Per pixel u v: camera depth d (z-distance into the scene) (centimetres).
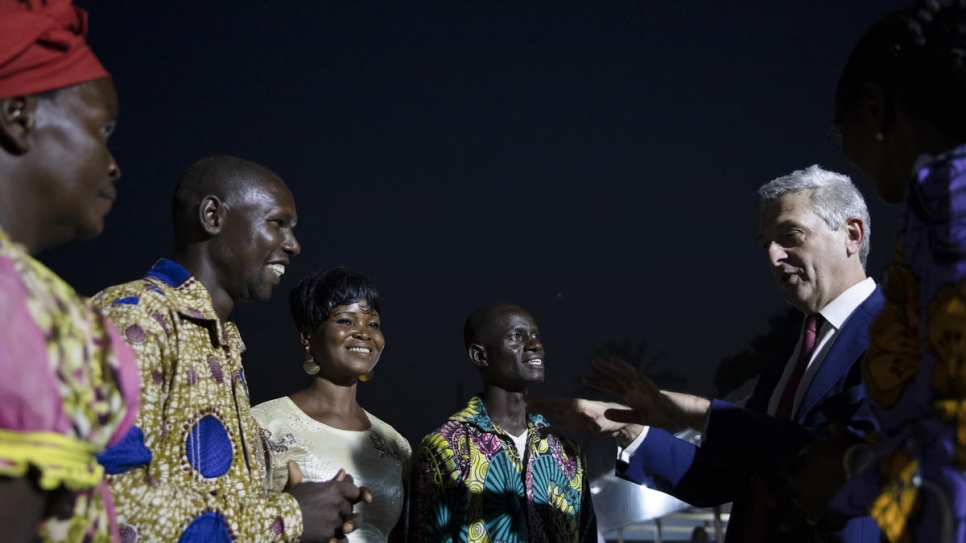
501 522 303
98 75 121
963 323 108
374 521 294
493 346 327
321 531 182
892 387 125
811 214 235
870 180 143
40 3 115
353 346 309
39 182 114
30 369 89
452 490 305
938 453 109
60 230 120
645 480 240
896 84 132
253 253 206
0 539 87
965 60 124
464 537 298
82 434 95
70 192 117
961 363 108
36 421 89
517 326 329
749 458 191
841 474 156
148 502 157
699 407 195
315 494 185
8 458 87
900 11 135
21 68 110
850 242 236
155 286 184
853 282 236
